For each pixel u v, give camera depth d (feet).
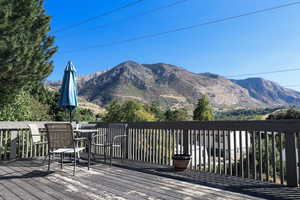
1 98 19.71
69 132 12.41
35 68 19.98
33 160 16.75
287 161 10.30
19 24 18.35
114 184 10.39
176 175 12.32
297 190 9.61
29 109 26.68
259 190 9.61
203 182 10.83
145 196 8.69
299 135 10.03
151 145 16.52
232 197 8.66
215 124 12.76
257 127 11.12
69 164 15.37
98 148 20.38
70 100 17.31
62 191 9.24
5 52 17.17
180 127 14.55
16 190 9.33
